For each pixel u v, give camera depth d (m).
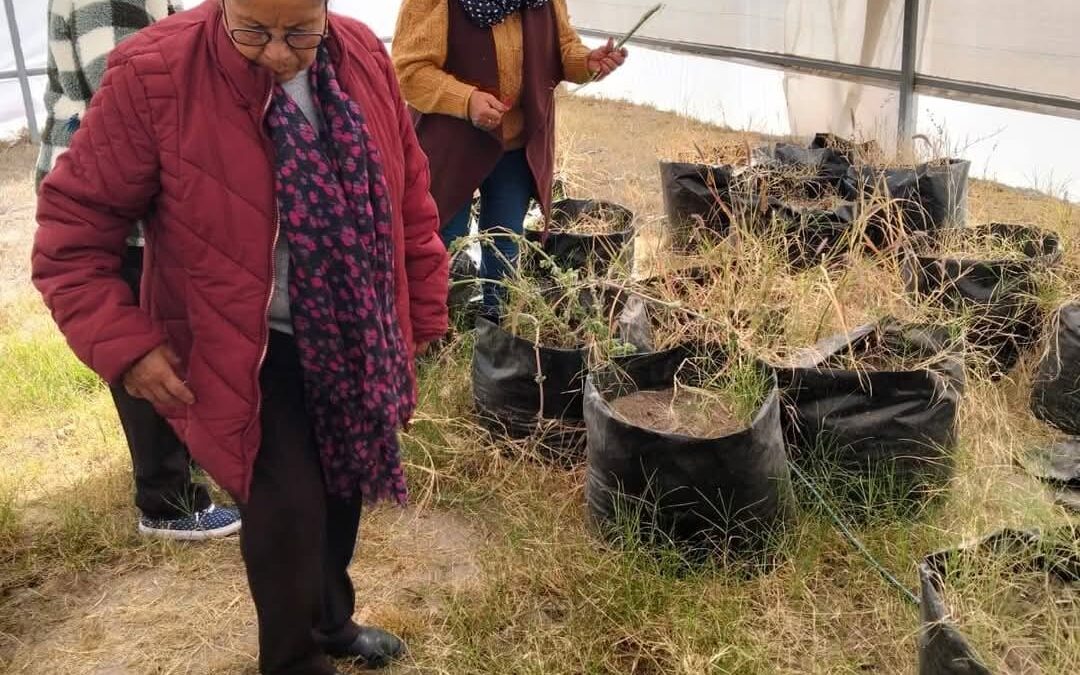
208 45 1.77
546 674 2.47
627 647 2.58
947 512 3.00
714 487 2.71
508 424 3.47
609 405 3.05
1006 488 3.08
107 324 1.79
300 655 2.16
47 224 1.79
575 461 3.39
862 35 6.03
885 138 5.75
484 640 2.62
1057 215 4.80
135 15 2.54
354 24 2.03
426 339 2.26
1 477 3.49
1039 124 5.29
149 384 1.83
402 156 2.07
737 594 2.71
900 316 3.58
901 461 3.03
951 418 3.05
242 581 2.95
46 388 4.07
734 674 2.41
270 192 1.81
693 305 3.66
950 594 2.14
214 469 1.90
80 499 3.33
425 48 3.56
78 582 2.96
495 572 2.85
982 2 5.27
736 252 3.86
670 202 5.29
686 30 7.60
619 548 2.83
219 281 1.82
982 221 4.98
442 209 3.79
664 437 2.69
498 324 3.76
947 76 5.59
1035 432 3.57
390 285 2.01
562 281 3.47
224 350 1.85
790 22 6.59
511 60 3.65
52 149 2.64
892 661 2.48
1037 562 2.30
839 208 4.52
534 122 3.75
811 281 3.64
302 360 1.92
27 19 7.93
